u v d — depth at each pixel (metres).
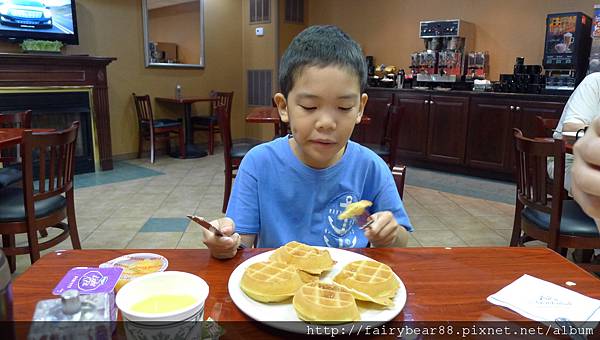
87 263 0.85
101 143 4.98
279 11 6.47
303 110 0.86
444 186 4.55
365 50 6.36
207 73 6.56
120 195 4.03
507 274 0.83
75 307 0.59
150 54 5.82
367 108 5.54
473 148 4.82
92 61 4.73
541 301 0.73
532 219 2.11
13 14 4.39
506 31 5.04
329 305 0.63
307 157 1.05
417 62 5.35
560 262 0.89
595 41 3.95
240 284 0.73
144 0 5.64
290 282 0.70
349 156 1.11
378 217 0.94
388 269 0.75
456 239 3.07
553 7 4.68
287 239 1.08
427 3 5.63
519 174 2.23
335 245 1.09
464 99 4.81
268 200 1.09
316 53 0.83
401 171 1.31
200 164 5.45
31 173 1.97
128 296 0.61
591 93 2.54
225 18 6.66
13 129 2.60
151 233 3.07
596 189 0.45
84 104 4.77
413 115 5.22
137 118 5.82
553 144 1.89
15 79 4.22
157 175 4.84
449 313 0.70
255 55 6.83
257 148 1.13
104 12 5.32
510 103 4.50
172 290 0.64
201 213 3.53
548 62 4.36
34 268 0.82
